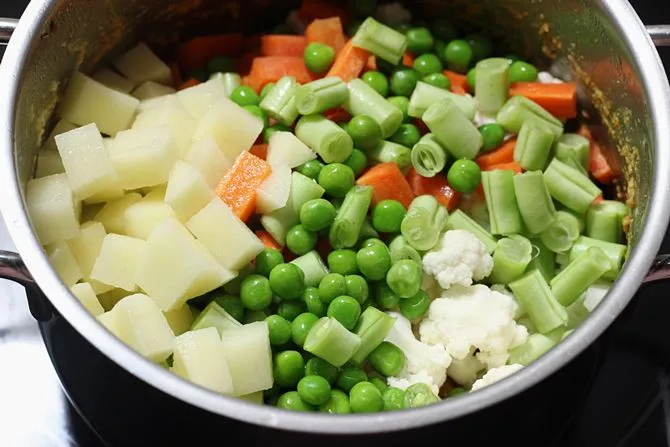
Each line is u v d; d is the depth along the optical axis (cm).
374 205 39
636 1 45
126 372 32
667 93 36
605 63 39
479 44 43
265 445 32
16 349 39
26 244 32
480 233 38
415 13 43
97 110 38
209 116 38
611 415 38
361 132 39
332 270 37
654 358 39
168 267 35
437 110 38
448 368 37
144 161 37
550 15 40
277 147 39
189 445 34
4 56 35
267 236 38
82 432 37
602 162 41
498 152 40
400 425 30
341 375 36
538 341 37
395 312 37
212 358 34
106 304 37
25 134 36
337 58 41
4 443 37
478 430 32
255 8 43
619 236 39
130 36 41
